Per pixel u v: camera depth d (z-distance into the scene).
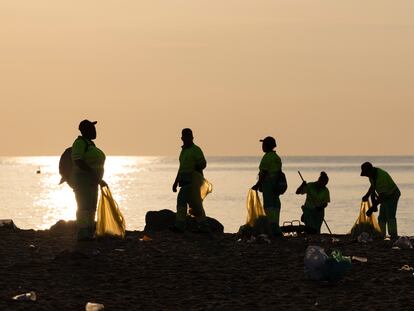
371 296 20.25
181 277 22.31
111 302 19.45
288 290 21.02
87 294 20.19
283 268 23.72
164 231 31.73
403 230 98.38
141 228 92.94
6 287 20.62
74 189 27.25
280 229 31.16
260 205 30.91
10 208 143.88
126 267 23.36
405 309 18.81
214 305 19.39
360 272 23.17
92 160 27.14
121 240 28.20
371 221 34.03
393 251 27.11
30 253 25.55
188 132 31.05
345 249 27.53
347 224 105.62
